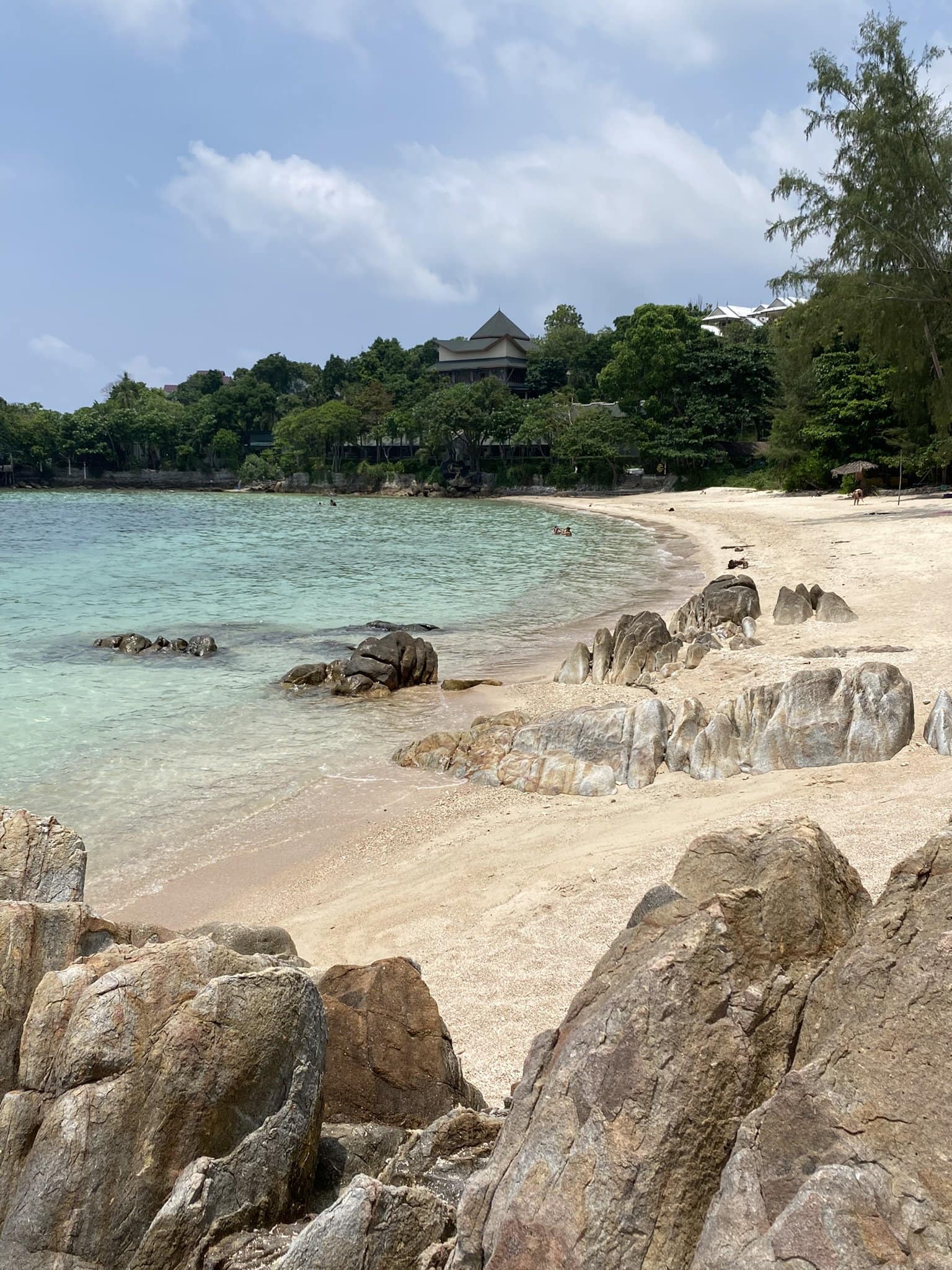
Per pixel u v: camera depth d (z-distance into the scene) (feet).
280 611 112.47
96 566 158.61
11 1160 14.32
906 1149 10.52
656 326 351.05
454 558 172.45
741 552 158.30
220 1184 13.87
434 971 30.17
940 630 70.54
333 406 479.00
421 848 42.34
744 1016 12.35
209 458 529.04
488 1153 16.34
